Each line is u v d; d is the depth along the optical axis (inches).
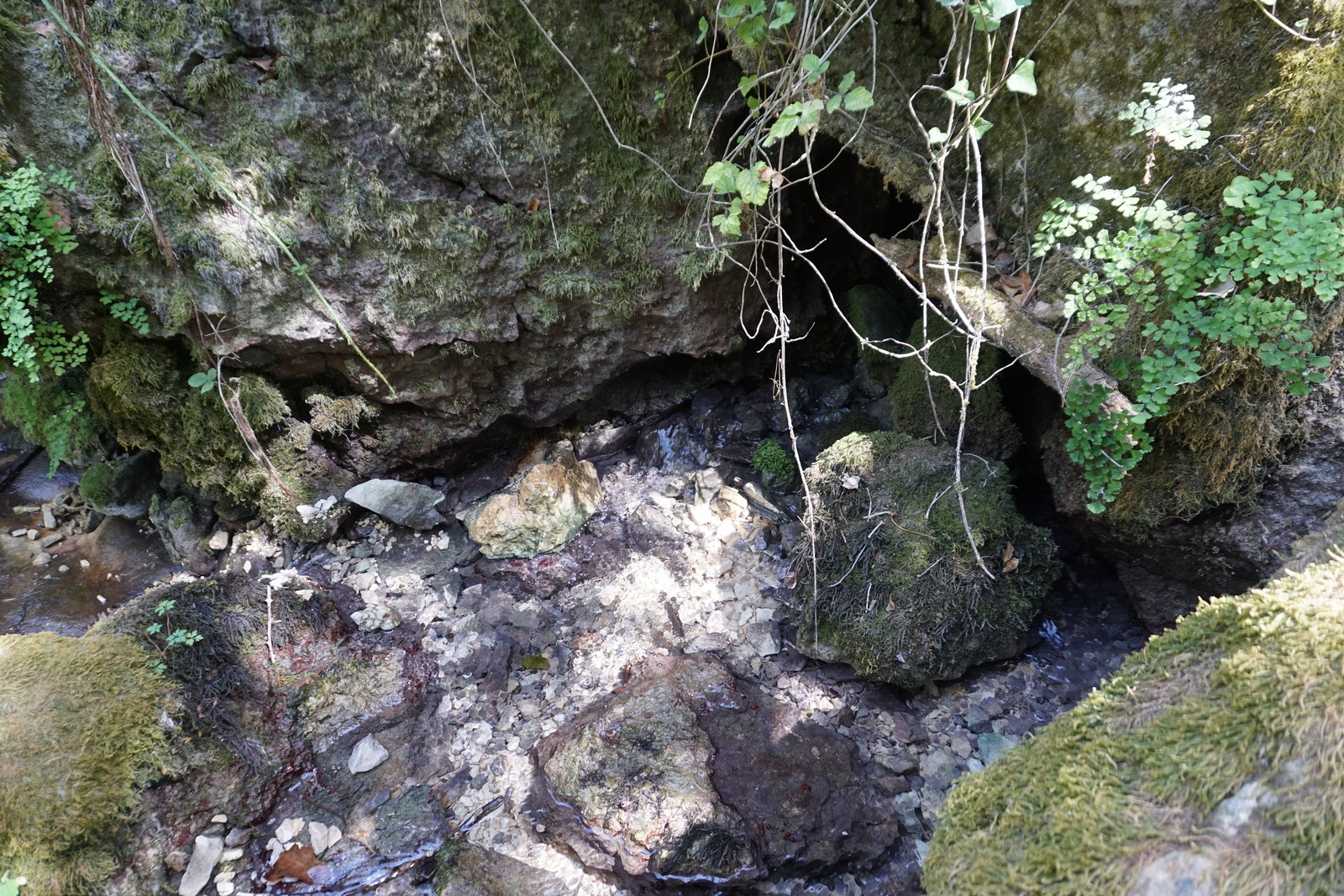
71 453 145.6
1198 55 86.7
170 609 118.5
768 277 143.4
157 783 101.3
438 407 139.8
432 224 122.3
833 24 98.3
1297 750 54.1
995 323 102.8
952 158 111.8
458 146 118.1
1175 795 57.4
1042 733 71.1
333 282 121.3
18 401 138.3
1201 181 87.3
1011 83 79.4
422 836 103.1
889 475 119.3
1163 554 106.3
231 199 111.6
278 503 140.3
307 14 106.7
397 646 126.9
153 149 108.1
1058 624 124.8
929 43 109.9
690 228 131.6
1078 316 93.0
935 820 101.7
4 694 98.7
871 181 142.9
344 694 118.6
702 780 101.7
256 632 121.1
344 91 112.0
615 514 149.9
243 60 108.3
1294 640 59.7
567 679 122.3
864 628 111.4
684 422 161.6
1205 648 65.7
